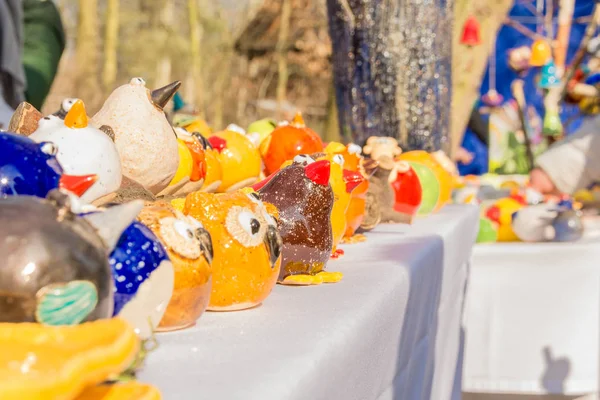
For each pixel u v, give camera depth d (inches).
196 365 27.3
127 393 21.8
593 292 110.3
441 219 86.8
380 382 42.4
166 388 24.5
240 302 36.8
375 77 104.3
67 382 18.6
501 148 229.8
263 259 37.6
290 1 354.6
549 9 281.4
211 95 365.7
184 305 32.4
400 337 48.4
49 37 114.5
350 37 104.5
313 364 27.5
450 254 77.0
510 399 113.3
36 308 20.0
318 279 44.4
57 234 20.9
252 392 23.9
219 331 33.0
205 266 33.5
